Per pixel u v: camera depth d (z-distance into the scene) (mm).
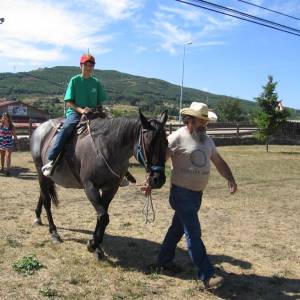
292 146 33281
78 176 6398
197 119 5297
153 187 5227
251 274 6062
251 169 17828
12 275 5496
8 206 9336
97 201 5887
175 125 27031
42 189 7199
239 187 13391
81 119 6406
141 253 6660
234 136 32719
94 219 8539
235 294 5352
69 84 6621
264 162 20578
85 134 6184
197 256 5277
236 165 19000
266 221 9219
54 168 6516
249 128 37844
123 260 6301
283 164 20094
